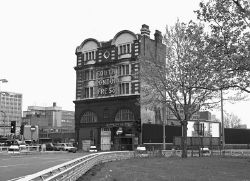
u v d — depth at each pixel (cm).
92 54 7588
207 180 1800
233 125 13212
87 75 7606
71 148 6712
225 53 2208
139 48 6838
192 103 4291
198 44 2314
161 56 4841
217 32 2219
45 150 6975
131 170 2381
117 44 7188
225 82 2361
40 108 18350
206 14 2230
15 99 16600
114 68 7169
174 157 4244
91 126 7344
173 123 7200
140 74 4722
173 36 4259
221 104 5656
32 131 9444
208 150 5209
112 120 7031
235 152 5091
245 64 2150
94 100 7312
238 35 2183
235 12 2191
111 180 1795
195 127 6594
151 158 4050
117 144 6888
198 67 2420
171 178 1869
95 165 2956
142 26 6950
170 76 4281
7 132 15312
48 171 1113
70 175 1583
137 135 6650
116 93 7069
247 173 2189
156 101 4575
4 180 1786
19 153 5562
